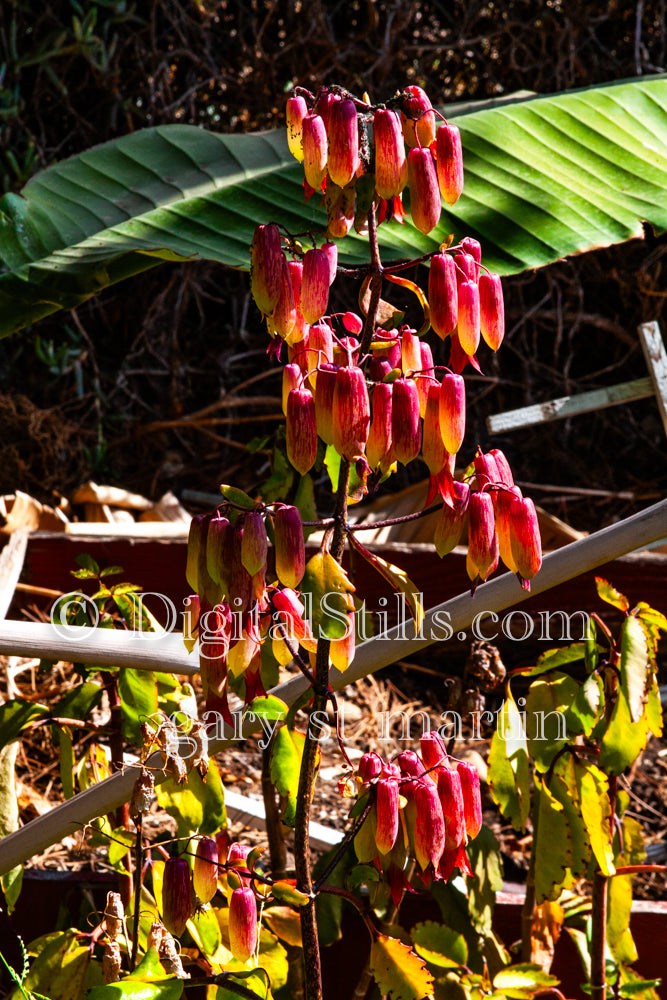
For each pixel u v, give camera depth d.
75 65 3.85
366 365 1.43
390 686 2.50
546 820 1.58
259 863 1.78
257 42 3.94
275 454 1.67
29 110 3.87
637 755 1.55
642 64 4.08
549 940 1.61
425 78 4.12
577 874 1.58
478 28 4.09
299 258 1.39
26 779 2.05
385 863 1.44
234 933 1.43
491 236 1.67
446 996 1.55
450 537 1.39
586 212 1.68
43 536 2.22
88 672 1.60
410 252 1.66
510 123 1.74
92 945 1.54
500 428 3.19
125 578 2.21
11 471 3.69
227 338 4.27
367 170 1.36
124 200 1.71
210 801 1.53
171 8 3.94
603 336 4.22
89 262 1.61
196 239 1.66
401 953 1.46
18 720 1.56
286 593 1.39
